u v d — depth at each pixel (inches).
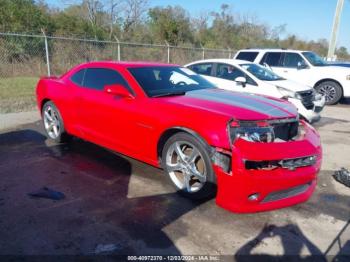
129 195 145.1
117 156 193.3
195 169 136.9
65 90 200.4
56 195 142.7
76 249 107.3
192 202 140.3
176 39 1105.4
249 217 130.8
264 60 447.5
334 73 426.6
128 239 113.3
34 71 526.6
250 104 146.6
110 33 1045.8
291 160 123.2
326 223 129.6
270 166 120.0
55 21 822.5
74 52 575.8
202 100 148.9
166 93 160.9
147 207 135.2
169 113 142.3
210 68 315.3
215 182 128.6
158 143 149.3
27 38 529.3
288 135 139.4
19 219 123.3
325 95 437.7
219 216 130.1
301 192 132.0
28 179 158.9
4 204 134.2
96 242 111.1
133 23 1264.8
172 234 117.0
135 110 155.5
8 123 267.4
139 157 160.7
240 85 287.4
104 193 146.5
